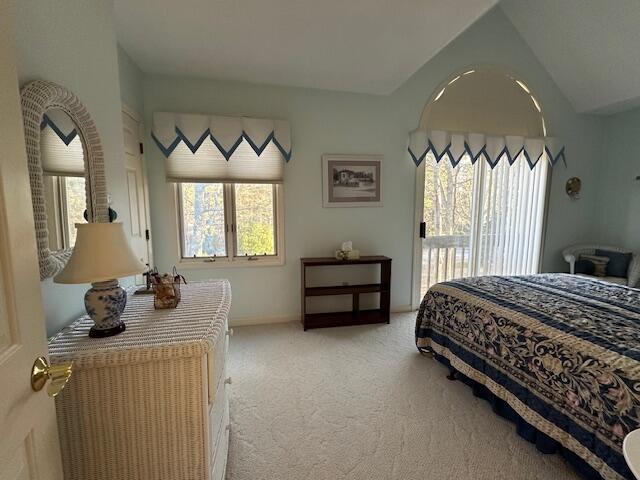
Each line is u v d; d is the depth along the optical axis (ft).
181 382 3.36
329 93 10.67
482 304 6.78
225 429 4.96
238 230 10.68
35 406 2.14
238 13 6.31
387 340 9.69
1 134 1.86
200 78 9.62
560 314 5.96
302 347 9.21
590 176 13.62
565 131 13.01
